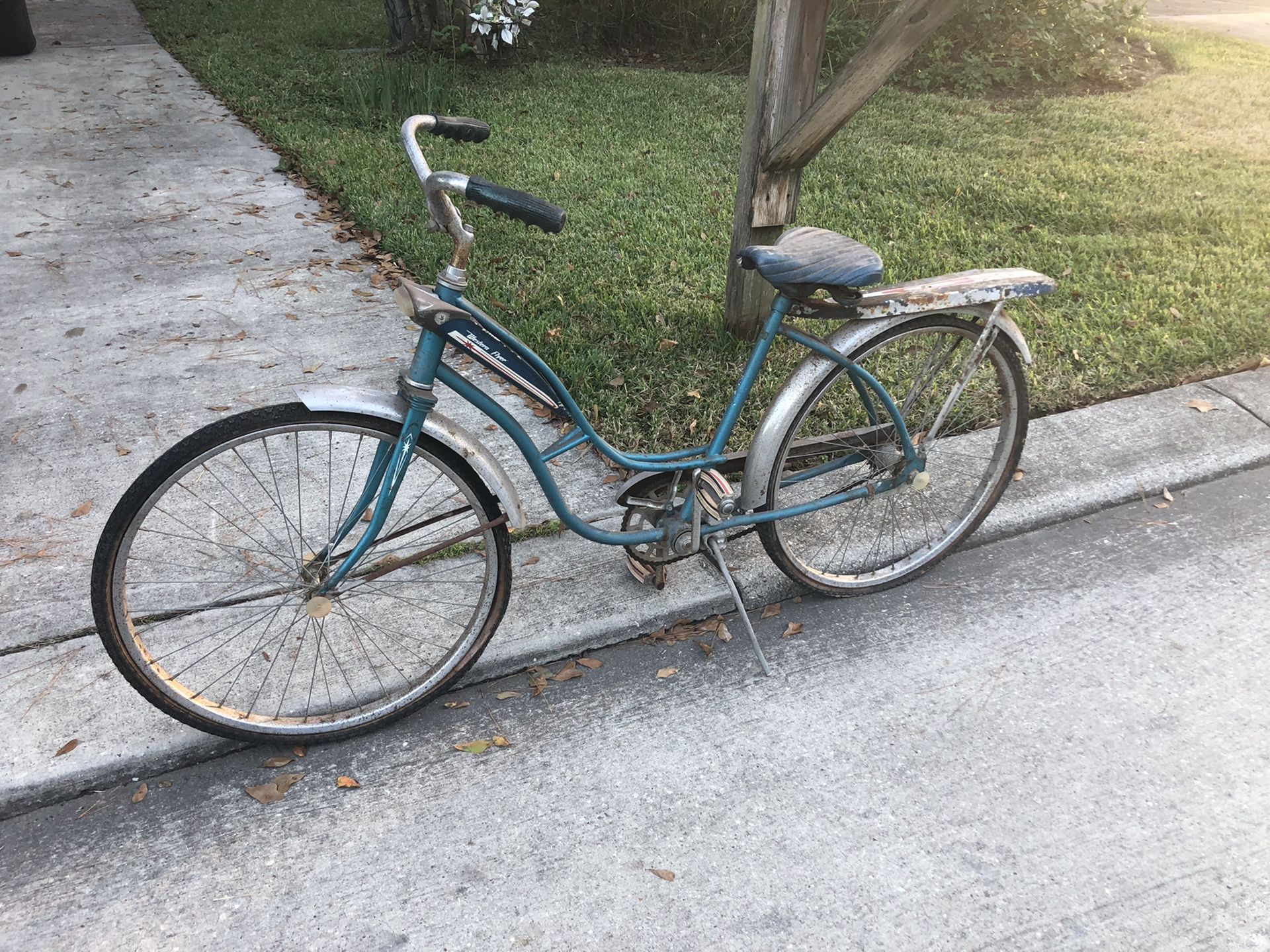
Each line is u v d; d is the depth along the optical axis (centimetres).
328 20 967
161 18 1011
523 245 465
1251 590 264
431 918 180
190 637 240
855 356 234
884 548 277
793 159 327
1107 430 328
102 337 383
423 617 252
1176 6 1188
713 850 194
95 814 201
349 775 211
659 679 238
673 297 412
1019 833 197
